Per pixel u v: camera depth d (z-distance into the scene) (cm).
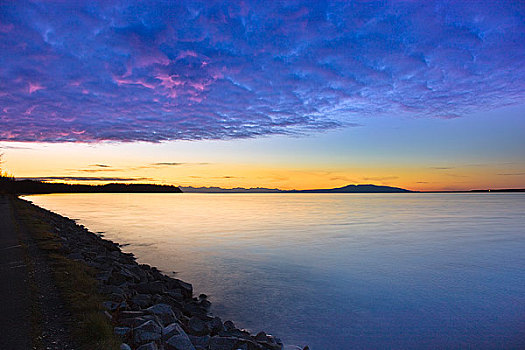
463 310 1382
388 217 6331
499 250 2752
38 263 1173
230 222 5116
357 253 2556
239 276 1831
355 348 1046
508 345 1088
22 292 836
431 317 1305
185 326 920
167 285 1473
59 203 11512
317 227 4406
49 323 667
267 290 1589
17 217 2894
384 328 1197
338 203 14538
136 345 651
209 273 1892
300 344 1059
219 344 811
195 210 8625
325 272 1950
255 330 1141
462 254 2566
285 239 3253
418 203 14638
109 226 4409
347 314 1316
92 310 736
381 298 1512
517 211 8531
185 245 2855
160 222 5056
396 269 2052
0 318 674
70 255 1455
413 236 3569
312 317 1273
